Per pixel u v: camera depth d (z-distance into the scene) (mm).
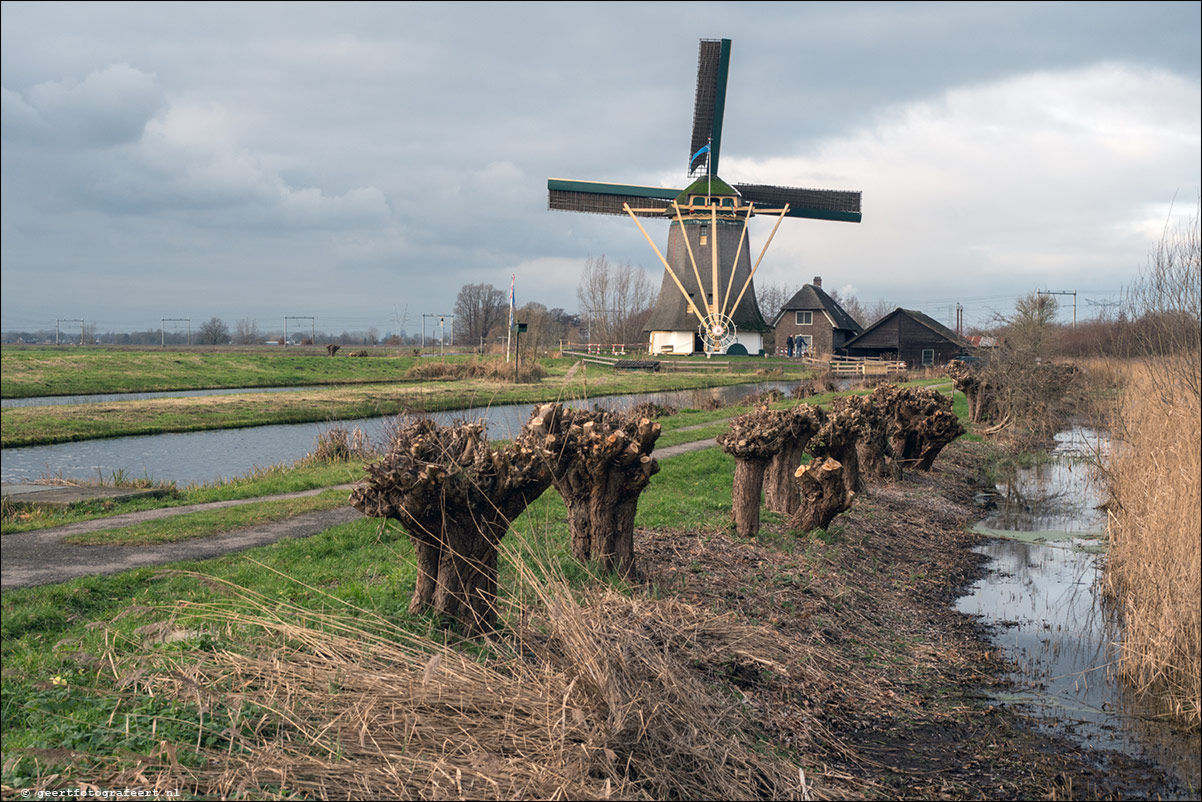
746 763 5605
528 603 7066
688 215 70312
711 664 6992
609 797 4664
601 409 9227
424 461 6770
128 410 30594
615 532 8648
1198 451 8648
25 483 16375
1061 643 9148
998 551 13367
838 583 10156
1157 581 8336
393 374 55094
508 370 48594
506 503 6914
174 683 5387
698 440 21828
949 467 20172
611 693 5320
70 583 8492
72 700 5285
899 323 70750
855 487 14680
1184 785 6168
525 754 4961
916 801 5820
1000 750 6668
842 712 7102
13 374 42406
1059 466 21906
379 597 7512
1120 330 12055
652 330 73875
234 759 4625
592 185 68938
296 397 36688
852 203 72188
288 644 6211
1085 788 6113
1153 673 7820
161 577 8812
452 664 5824
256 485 15555
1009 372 26250
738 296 70188
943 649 8938
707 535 10945
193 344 140250
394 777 4562
